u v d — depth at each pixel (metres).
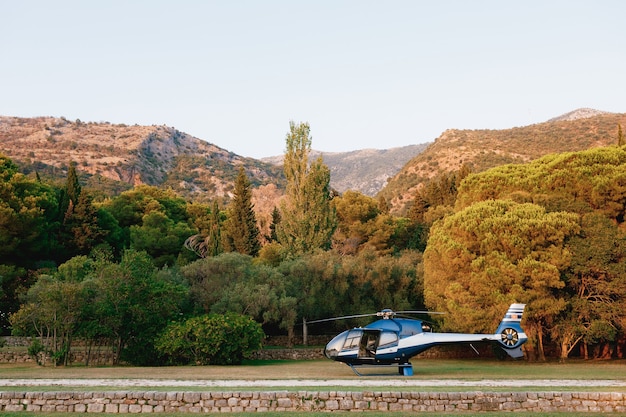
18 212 53.94
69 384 23.06
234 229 68.88
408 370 28.80
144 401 19.05
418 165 188.88
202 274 47.69
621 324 39.97
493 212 41.84
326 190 62.16
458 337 29.23
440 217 76.94
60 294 36.25
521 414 18.81
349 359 28.70
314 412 18.86
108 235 68.81
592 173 44.28
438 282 43.91
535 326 42.41
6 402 19.19
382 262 52.91
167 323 39.56
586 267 39.78
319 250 54.44
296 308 48.66
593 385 23.38
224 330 38.53
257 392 19.30
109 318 37.22
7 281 49.72
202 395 19.14
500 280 39.28
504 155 176.38
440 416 18.39
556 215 40.47
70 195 64.88
